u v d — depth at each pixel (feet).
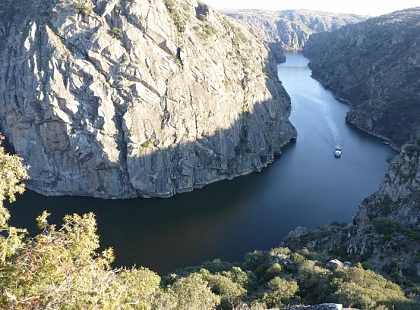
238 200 327.06
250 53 498.69
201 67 378.12
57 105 322.55
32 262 49.60
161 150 336.90
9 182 66.33
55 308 43.50
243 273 151.53
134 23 346.95
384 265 175.32
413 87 562.25
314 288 134.51
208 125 371.97
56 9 342.85
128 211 307.37
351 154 435.12
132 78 334.44
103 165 325.21
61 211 300.81
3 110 352.90
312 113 591.78
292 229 276.21
